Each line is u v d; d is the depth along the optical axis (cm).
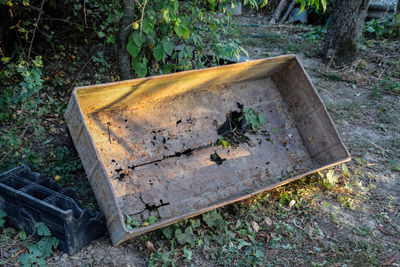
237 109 370
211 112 356
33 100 443
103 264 262
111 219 257
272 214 329
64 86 506
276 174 353
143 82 294
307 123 374
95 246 274
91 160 261
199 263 275
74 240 258
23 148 373
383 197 368
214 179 326
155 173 306
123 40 389
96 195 273
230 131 361
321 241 304
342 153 344
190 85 340
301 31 931
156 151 316
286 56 362
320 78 653
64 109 435
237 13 1088
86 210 263
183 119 341
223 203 284
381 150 443
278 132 377
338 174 393
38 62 366
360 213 343
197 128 344
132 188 291
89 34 583
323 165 353
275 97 393
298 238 305
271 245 296
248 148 357
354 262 282
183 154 327
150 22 353
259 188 331
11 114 424
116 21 420
